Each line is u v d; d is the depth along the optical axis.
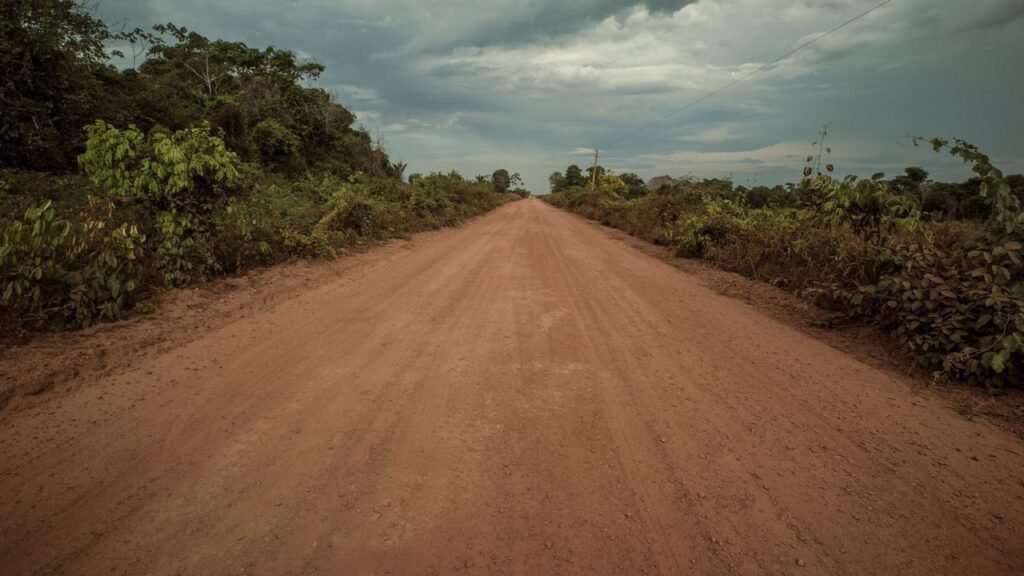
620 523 2.40
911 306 4.60
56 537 2.19
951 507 2.57
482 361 4.43
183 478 2.62
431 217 17.77
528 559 2.16
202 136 6.81
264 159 22.36
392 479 2.68
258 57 28.95
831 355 4.82
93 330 4.63
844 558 2.21
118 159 6.38
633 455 2.98
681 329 5.60
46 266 4.59
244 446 2.94
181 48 26.39
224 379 3.85
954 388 4.05
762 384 4.07
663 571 2.12
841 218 6.78
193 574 2.01
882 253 5.65
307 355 4.42
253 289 6.57
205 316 5.34
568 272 9.11
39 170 10.45
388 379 3.96
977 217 6.50
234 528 2.28
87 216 5.67
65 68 11.44
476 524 2.36
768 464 2.92
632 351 4.80
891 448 3.12
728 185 15.83
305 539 2.23
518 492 2.61
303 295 6.53
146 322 4.98
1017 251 4.39
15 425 3.08
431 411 3.46
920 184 7.03
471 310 6.14
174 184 6.30
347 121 34.72
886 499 2.62
